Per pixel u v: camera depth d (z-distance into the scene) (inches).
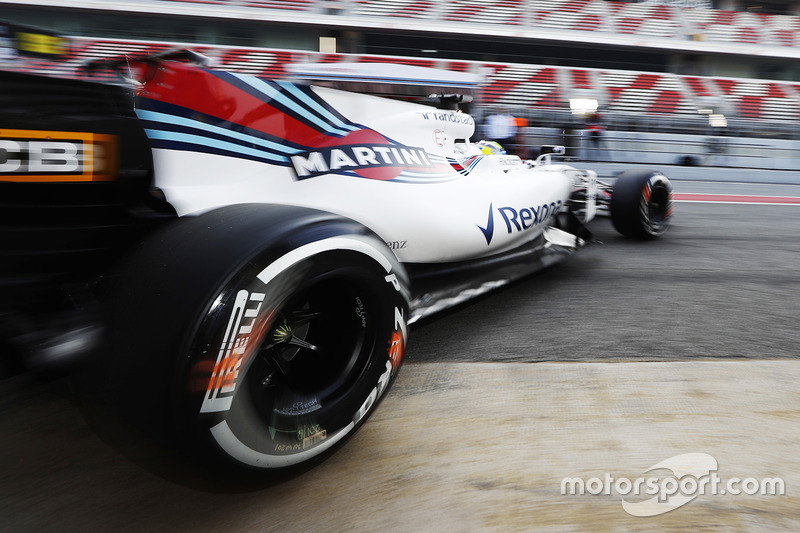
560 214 141.6
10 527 52.6
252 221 52.2
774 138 560.4
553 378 81.4
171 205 61.1
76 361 52.1
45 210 51.9
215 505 55.6
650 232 169.3
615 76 757.3
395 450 64.2
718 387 79.1
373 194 80.0
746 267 146.5
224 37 729.0
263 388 53.1
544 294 119.9
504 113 542.0
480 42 805.2
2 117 47.9
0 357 54.9
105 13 675.4
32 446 64.1
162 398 45.4
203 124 65.7
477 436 66.8
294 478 59.4
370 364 60.5
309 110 76.8
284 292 49.7
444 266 93.4
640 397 76.1
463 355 89.1
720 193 331.0
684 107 743.7
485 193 101.0
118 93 56.0
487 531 52.3
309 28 741.3
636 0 837.8
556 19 796.0
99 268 59.4
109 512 54.6
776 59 845.2
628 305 113.8
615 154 505.0
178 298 46.6
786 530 52.7
